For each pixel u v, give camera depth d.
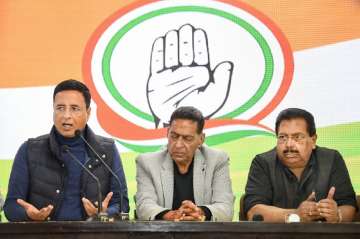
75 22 5.85
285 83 5.62
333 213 3.79
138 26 5.81
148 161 4.45
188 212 3.86
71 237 3.02
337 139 5.52
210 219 4.13
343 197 4.33
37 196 4.28
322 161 4.42
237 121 5.62
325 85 5.60
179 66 5.73
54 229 3.01
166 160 4.45
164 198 4.35
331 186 4.35
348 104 5.55
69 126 4.28
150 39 5.79
